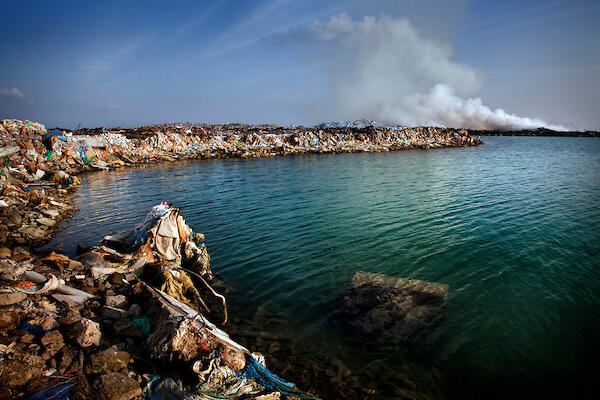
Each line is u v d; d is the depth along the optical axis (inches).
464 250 628.1
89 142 1998.0
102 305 386.6
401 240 684.1
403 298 458.6
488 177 1497.3
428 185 1300.4
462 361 339.6
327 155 2760.8
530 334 381.7
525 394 298.4
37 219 799.7
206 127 4987.7
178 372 293.6
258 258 604.4
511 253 609.3
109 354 283.4
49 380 248.8
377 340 374.0
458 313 423.8
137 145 2443.4
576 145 4067.4
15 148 1525.6
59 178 1360.7
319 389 304.0
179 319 331.0
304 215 879.7
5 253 516.7
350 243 671.8
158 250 537.3
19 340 284.0
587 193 1110.4
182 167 2000.5
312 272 545.6
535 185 1275.8
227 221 833.5
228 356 303.6
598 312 423.8
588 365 332.2
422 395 298.4
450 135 4424.2
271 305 448.8
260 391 278.8
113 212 937.5
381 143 3624.5
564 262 568.1
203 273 530.6
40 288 373.4
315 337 380.2
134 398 254.5
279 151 2856.8
